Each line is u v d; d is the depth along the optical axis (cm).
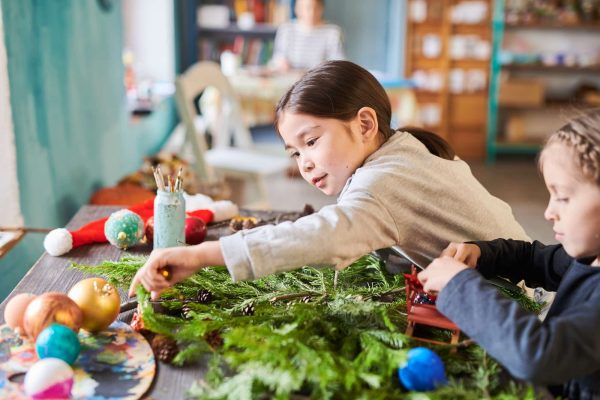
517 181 473
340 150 106
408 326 93
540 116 561
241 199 404
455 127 538
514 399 75
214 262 92
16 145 179
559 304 89
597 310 78
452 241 111
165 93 454
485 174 491
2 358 86
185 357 86
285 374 76
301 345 81
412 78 530
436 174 110
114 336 93
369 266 120
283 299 104
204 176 291
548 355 73
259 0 553
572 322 76
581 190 78
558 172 79
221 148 371
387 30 592
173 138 463
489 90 530
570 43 547
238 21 554
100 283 93
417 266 121
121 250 129
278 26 550
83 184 247
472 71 527
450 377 81
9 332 92
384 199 102
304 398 78
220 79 318
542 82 544
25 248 180
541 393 79
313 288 109
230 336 82
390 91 416
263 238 91
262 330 85
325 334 90
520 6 529
